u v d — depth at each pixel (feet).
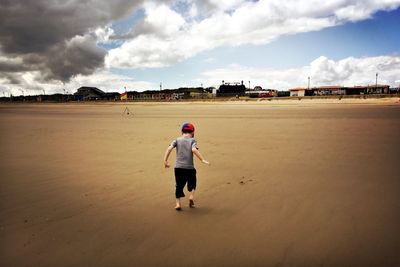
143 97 421.59
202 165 26.37
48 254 11.39
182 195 16.06
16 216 15.05
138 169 25.22
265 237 12.55
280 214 14.97
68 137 46.50
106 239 12.56
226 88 388.37
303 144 35.42
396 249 11.30
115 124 69.21
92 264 10.69
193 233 13.05
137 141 41.37
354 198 16.97
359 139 37.93
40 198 17.81
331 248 11.51
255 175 22.59
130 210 15.88
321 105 151.74
